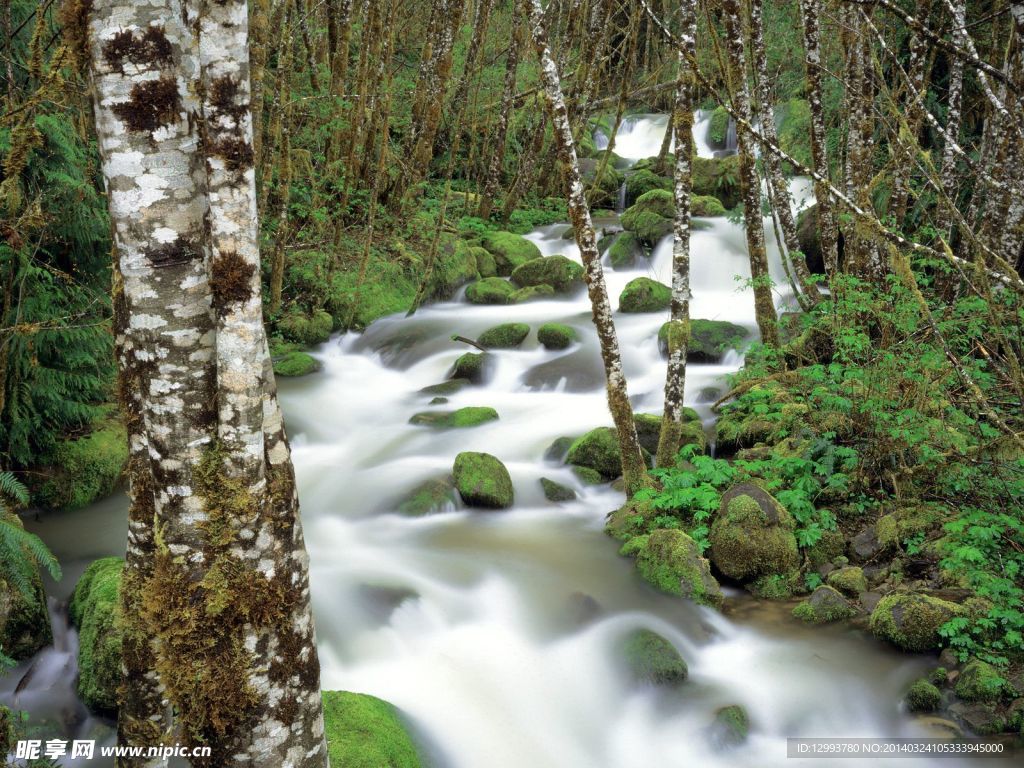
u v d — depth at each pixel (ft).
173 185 7.67
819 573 19.84
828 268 27.78
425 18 55.42
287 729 8.48
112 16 7.38
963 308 20.49
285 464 8.43
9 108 17.62
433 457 26.45
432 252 39.55
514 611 18.60
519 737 14.97
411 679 16.17
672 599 18.99
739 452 24.16
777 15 44.57
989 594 17.03
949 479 19.94
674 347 22.02
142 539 9.34
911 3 31.73
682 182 21.13
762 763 14.49
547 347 34.32
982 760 14.26
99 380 23.61
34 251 19.85
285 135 34.17
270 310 36.22
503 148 48.65
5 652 15.64
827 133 39.83
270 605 8.18
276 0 40.27
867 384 21.30
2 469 21.47
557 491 24.06
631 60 38.11
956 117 28.81
